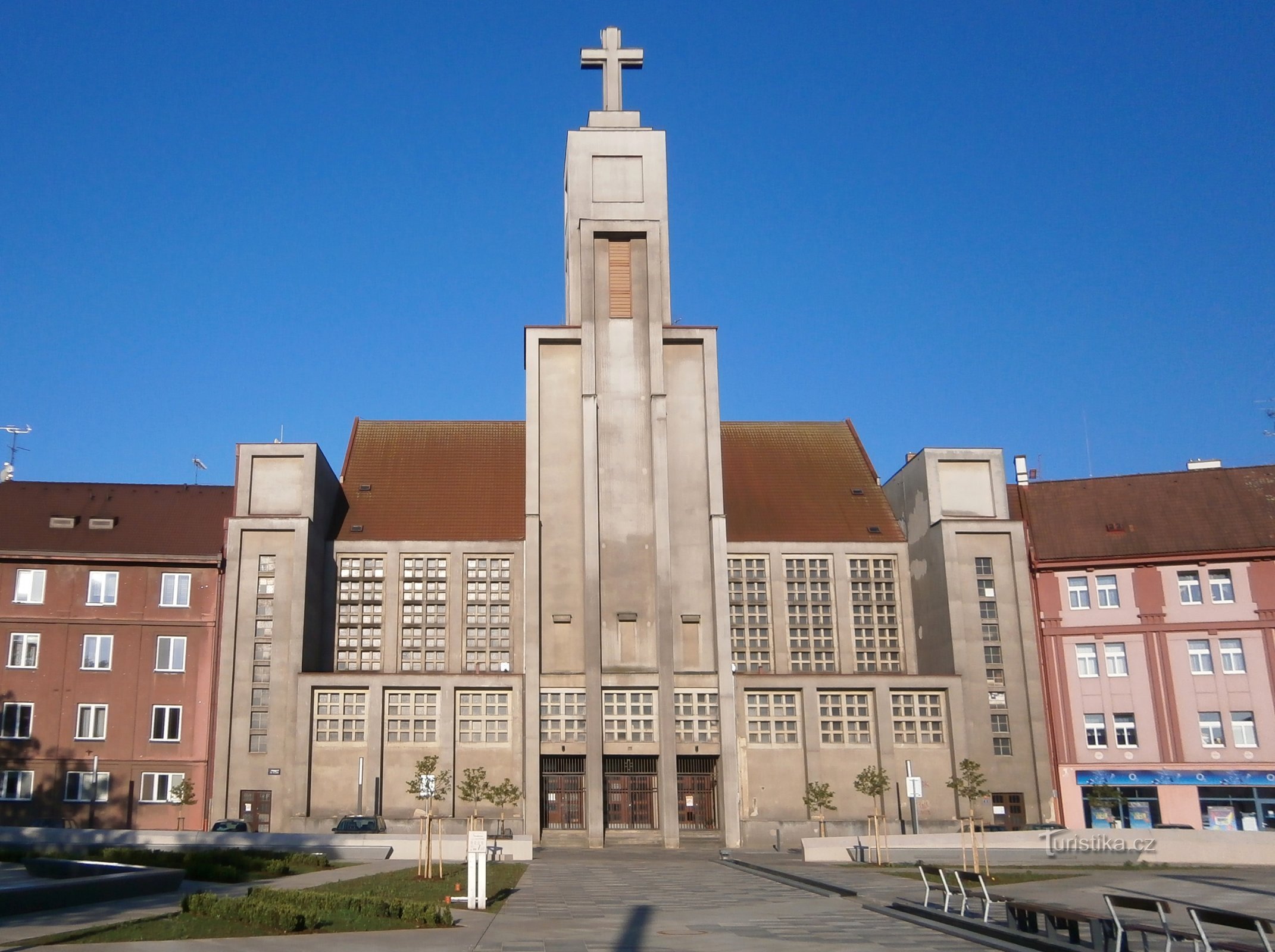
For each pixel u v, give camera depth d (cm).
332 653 6444
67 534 6412
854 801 6228
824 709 6356
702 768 6281
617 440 6619
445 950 2038
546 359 6788
